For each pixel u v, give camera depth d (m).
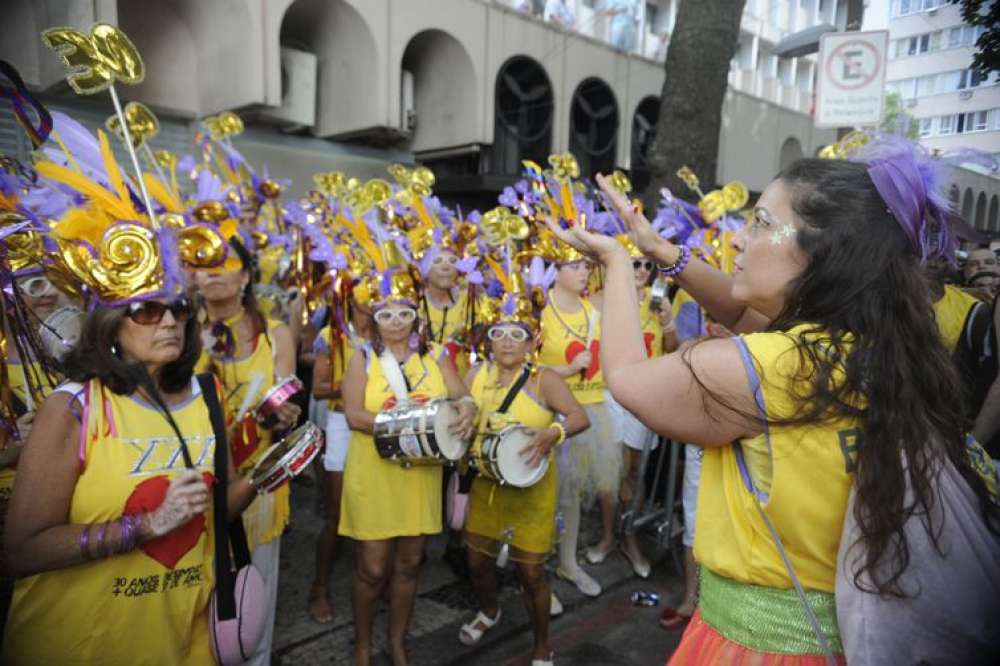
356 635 2.79
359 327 3.22
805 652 1.11
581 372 3.78
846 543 1.04
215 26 8.23
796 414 1.03
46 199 1.85
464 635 3.15
